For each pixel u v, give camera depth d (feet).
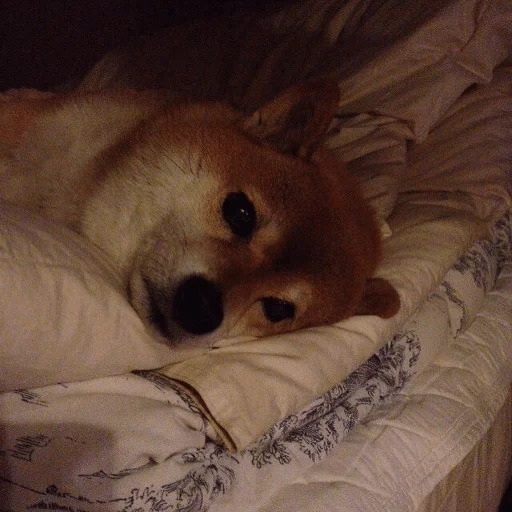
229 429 0.82
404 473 1.06
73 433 0.70
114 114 1.08
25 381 0.69
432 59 1.50
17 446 0.66
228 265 0.93
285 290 0.99
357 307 1.09
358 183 1.29
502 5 1.51
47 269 0.69
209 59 1.86
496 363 1.42
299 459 0.95
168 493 0.74
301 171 1.04
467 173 1.51
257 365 0.90
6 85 1.95
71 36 2.15
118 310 0.77
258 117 1.06
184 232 0.93
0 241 0.65
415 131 1.49
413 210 1.46
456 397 1.27
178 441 0.77
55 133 1.05
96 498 0.68
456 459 1.15
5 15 1.94
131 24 2.37
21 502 0.65
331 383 0.98
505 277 1.68
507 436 1.61
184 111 1.07
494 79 1.67
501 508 1.81
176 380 0.85
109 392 0.76
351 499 0.96
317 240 1.00
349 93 1.53
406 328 1.27
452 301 1.40
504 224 1.77
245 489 0.87
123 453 0.71
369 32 1.75
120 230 0.95
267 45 1.87
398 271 1.23
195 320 0.88
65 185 1.01
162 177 0.95
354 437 1.09
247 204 0.96
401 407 1.20
